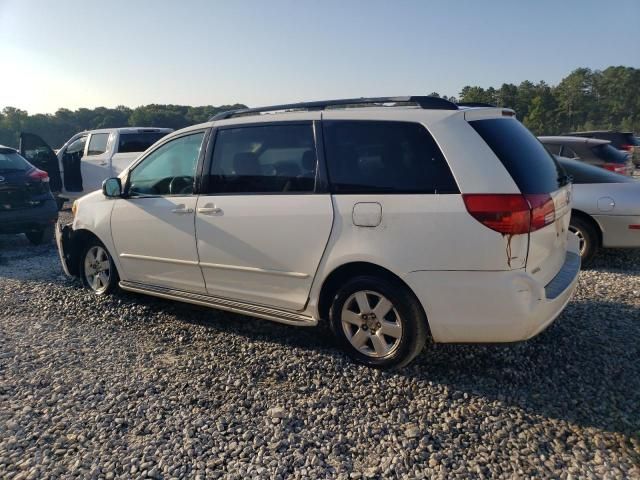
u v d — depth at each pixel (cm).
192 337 408
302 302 360
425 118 319
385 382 326
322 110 362
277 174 364
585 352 357
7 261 689
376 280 327
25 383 334
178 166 423
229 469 248
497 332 301
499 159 300
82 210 502
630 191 554
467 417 287
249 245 373
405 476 241
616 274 555
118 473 246
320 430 279
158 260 437
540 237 301
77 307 479
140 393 319
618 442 260
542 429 273
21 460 255
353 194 329
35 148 1082
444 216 299
